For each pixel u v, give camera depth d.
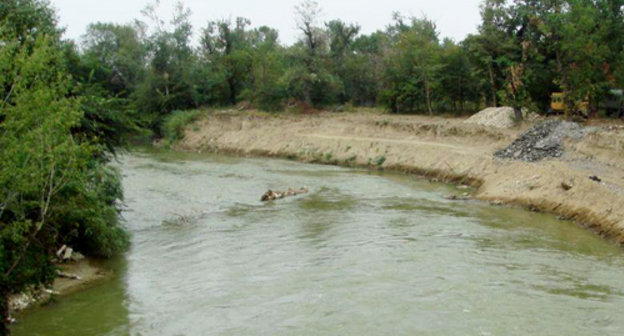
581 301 15.41
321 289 16.80
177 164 50.22
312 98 74.25
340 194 33.88
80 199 18.38
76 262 19.88
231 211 29.38
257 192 34.97
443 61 62.75
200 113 72.25
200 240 23.42
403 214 27.48
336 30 82.75
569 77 44.25
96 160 23.98
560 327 13.66
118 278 18.61
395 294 16.17
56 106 13.16
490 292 16.20
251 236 23.84
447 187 36.09
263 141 59.91
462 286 16.73
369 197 32.62
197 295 16.70
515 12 49.97
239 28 91.31
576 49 42.16
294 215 27.94
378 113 68.00
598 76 43.75
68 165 13.56
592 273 17.91
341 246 21.73
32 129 12.80
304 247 21.78
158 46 78.62
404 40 67.81
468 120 51.28
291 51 74.62
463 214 27.23
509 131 43.81
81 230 20.61
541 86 51.97
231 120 68.00
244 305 15.71
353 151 49.53
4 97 13.60
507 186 31.72
